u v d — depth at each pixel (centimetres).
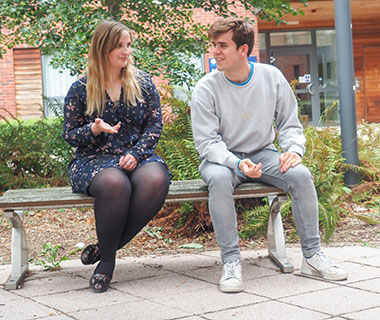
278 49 1773
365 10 1658
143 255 401
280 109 334
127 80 319
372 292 276
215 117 325
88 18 622
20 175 650
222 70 317
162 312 257
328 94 1784
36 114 1524
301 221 312
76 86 321
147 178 303
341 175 479
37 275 346
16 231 330
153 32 768
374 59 1894
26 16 659
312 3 1472
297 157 313
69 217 548
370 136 623
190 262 367
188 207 455
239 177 329
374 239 420
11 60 1512
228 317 247
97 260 334
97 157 317
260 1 669
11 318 259
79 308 270
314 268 310
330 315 244
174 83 654
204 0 729
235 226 307
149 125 326
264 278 314
